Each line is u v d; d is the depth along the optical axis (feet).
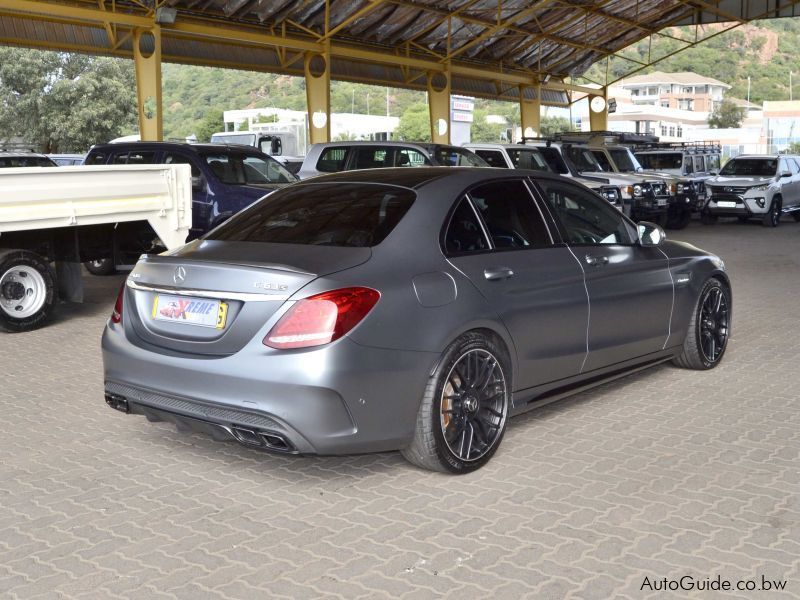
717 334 21.02
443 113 97.04
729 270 42.29
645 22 112.78
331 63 85.92
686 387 19.43
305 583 10.36
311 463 14.60
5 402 18.71
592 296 16.31
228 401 12.35
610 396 18.70
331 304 12.12
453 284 13.56
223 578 10.50
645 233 18.24
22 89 167.02
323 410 12.06
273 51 79.36
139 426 16.84
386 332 12.50
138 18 62.44
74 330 27.14
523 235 15.52
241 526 12.04
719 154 86.74
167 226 29.04
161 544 11.48
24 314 26.68
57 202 25.36
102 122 163.32
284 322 12.12
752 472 14.05
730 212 70.08
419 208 14.08
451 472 13.76
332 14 79.87
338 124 246.06
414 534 11.71
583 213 17.20
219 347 12.60
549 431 16.24
